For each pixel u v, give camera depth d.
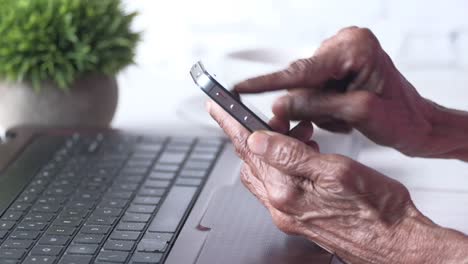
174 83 1.40
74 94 1.09
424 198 0.94
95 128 1.09
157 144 1.04
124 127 1.19
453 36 1.89
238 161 0.99
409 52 1.89
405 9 1.90
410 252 0.68
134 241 0.77
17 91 1.09
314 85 0.77
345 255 0.72
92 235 0.78
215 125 1.13
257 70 1.10
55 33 1.07
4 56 1.06
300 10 1.91
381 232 0.69
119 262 0.73
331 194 0.68
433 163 1.06
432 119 0.89
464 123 0.91
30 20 1.05
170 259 0.74
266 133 0.69
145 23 1.91
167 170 0.96
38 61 1.07
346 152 1.02
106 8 1.11
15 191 0.89
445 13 1.88
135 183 0.92
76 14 1.08
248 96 1.01
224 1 1.90
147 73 1.47
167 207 0.85
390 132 0.83
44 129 1.08
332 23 1.91
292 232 0.74
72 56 1.07
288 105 0.81
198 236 0.79
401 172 1.03
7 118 1.10
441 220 0.88
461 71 1.42
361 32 0.79
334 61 0.78
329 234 0.71
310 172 0.68
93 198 0.88
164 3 1.90
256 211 0.84
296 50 1.21
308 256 0.75
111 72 1.11
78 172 0.95
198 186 0.91
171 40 1.90
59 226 0.80
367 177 0.67
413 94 0.86
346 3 1.90
